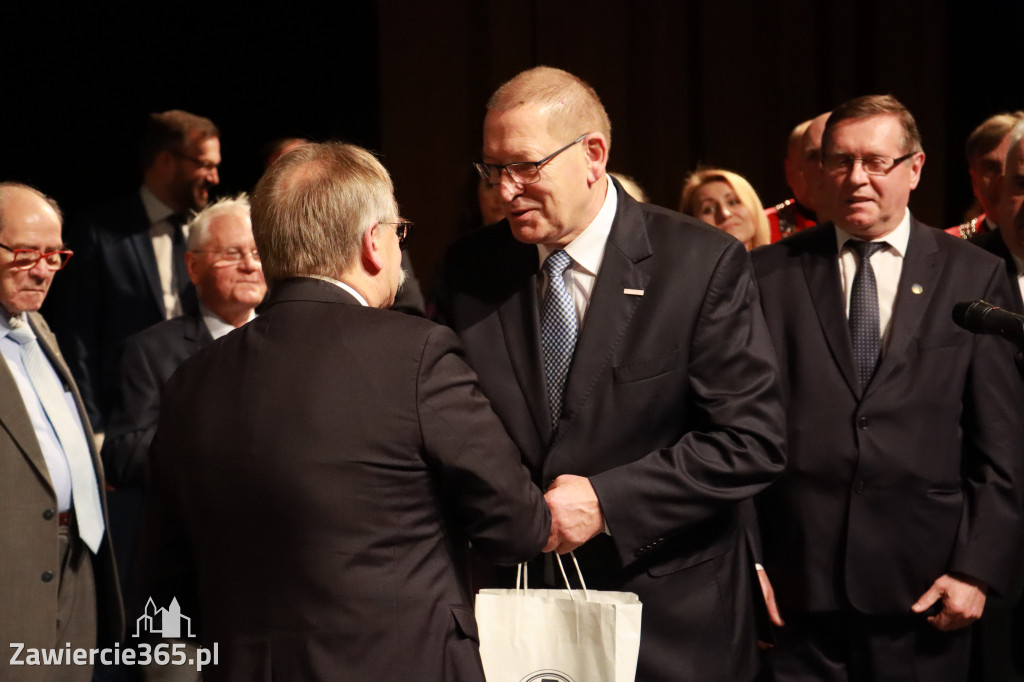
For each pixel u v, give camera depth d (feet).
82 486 16.26
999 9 32.89
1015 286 16.39
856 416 14.25
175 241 24.91
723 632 12.78
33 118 29.01
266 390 9.92
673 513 12.04
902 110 14.57
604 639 11.00
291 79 30.48
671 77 32.53
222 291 18.51
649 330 12.41
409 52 30.55
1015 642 17.17
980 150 20.38
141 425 17.93
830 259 14.85
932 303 14.43
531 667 11.27
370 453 9.75
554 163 11.82
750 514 14.25
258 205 10.63
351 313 10.20
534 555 10.43
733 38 32.76
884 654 14.48
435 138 30.78
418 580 9.89
